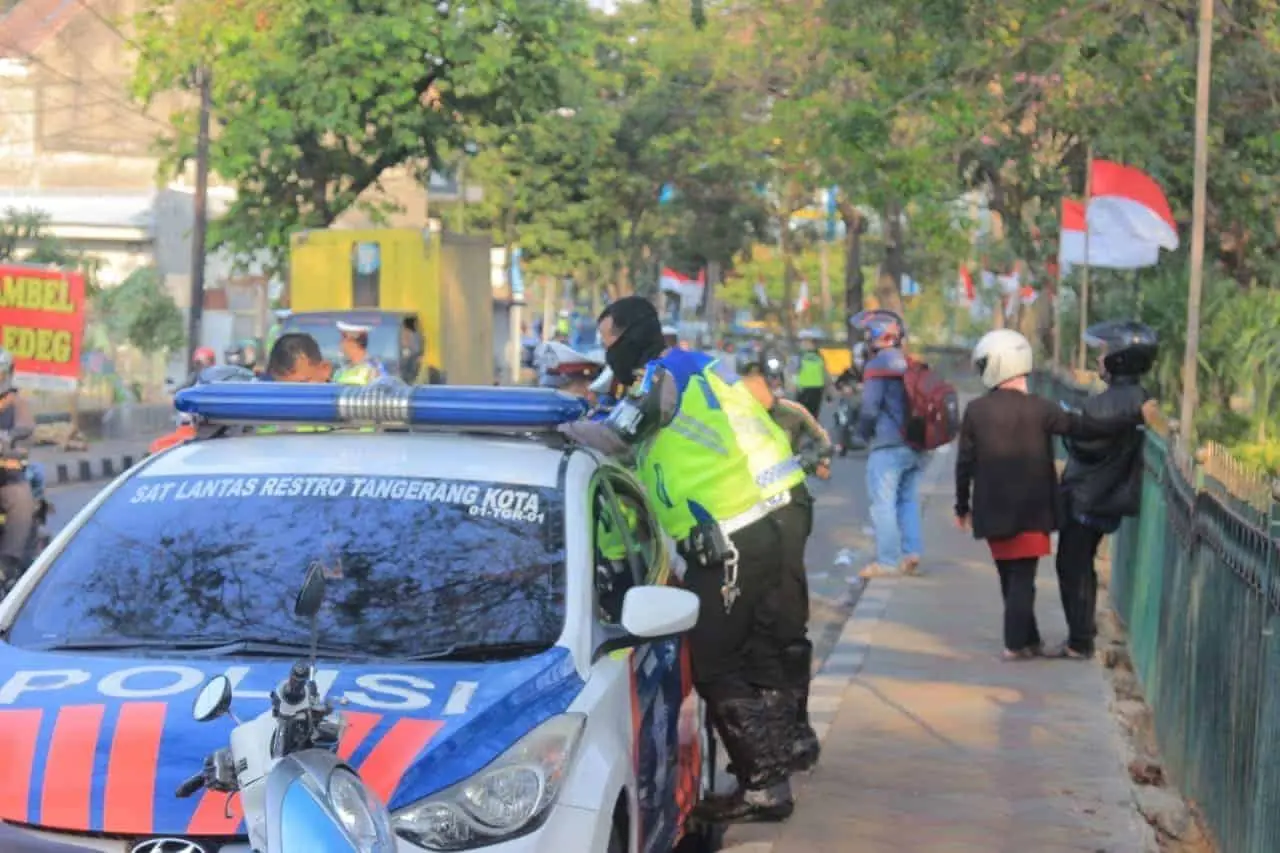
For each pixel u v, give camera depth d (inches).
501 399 236.5
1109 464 446.3
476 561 215.9
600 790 188.7
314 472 229.8
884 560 620.1
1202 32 544.4
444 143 1425.9
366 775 174.7
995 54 748.0
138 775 173.8
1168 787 344.2
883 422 614.9
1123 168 795.4
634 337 293.0
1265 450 607.2
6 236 1710.1
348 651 204.4
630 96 2310.5
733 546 279.9
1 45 1856.5
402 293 1055.0
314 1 1318.9
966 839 289.6
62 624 210.4
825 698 402.9
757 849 282.2
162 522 223.1
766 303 3395.7
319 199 1425.9
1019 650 450.9
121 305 1723.7
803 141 847.1
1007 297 2236.7
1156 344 446.9
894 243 1914.4
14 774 175.5
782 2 956.6
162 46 1407.5
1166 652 374.9
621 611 221.5
